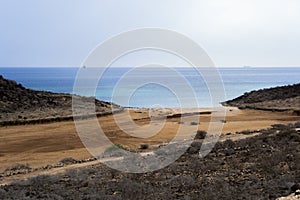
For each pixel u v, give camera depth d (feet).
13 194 42.73
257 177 47.85
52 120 137.69
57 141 100.73
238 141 74.43
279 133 76.89
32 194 43.50
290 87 238.48
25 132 117.19
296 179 44.55
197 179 49.03
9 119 135.23
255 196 38.75
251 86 509.76
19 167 69.10
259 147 66.95
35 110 156.66
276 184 43.27
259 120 139.44
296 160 53.93
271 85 533.14
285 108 176.14
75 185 48.26
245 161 58.13
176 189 44.91
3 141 102.47
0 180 55.57
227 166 55.83
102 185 47.65
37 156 82.33
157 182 48.60
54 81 640.58
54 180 50.93
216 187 43.73
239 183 45.85
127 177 51.52
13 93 174.50
